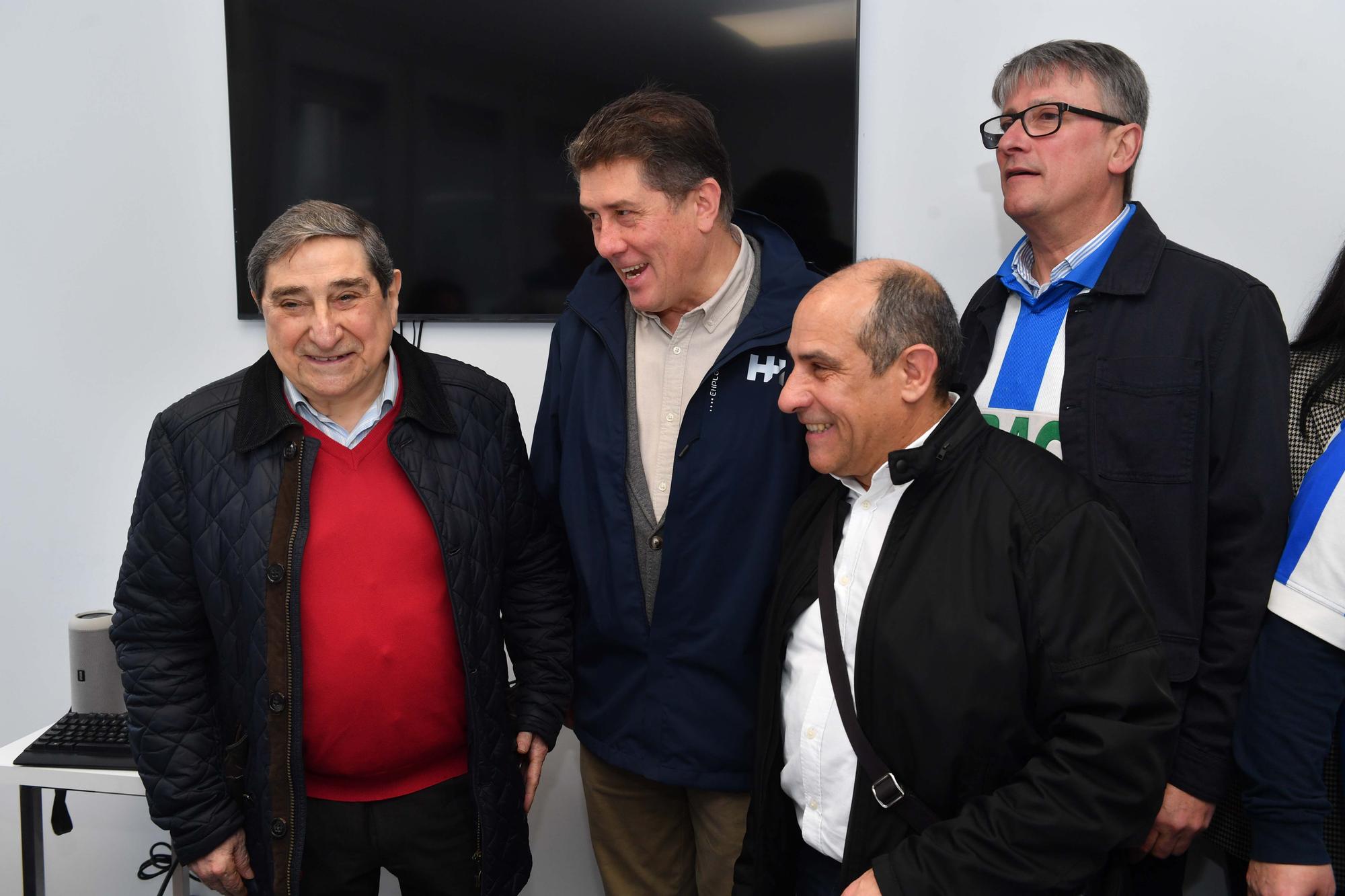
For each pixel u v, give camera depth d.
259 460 1.36
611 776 1.61
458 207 2.05
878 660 1.11
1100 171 1.36
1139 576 1.06
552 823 2.18
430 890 1.48
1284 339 1.32
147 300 2.28
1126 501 1.33
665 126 1.33
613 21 1.92
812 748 1.18
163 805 1.37
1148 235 1.37
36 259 2.32
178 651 1.42
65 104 2.26
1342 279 1.33
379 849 1.45
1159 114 1.72
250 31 2.10
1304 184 1.67
